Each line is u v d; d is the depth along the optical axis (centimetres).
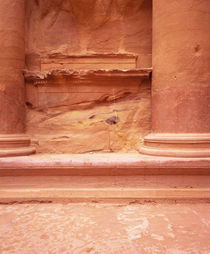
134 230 221
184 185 319
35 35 452
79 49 451
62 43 450
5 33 384
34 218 252
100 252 182
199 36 344
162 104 361
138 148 413
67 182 327
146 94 425
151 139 361
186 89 341
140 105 423
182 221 243
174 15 351
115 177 326
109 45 450
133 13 450
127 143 419
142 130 420
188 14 345
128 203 304
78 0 432
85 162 325
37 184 326
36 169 325
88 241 200
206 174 317
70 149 415
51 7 451
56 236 210
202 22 346
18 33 399
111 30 451
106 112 425
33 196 310
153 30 391
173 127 346
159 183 321
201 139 328
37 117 425
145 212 270
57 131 422
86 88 423
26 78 414
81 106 426
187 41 344
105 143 419
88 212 271
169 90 352
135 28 449
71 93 424
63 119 424
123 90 423
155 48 381
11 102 386
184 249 186
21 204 302
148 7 446
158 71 371
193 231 219
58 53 436
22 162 325
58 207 289
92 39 452
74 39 452
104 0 439
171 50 353
